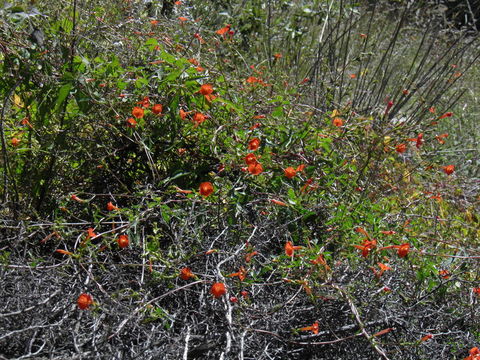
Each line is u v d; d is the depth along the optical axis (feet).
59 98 8.05
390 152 10.69
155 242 7.41
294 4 17.81
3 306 6.77
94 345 6.33
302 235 8.50
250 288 7.79
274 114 8.96
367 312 7.72
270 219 8.45
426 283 8.53
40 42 8.24
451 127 16.56
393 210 10.29
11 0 8.91
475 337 8.22
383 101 15.58
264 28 16.17
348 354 7.64
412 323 7.86
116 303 6.73
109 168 9.12
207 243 8.11
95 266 7.75
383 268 7.59
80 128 8.96
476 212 12.17
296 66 15.66
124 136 9.04
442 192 11.75
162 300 7.75
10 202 8.23
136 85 8.69
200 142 8.92
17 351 6.57
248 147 8.52
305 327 7.35
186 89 8.60
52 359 6.06
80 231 8.07
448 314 8.10
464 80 20.75
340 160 9.78
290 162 9.13
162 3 14.30
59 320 6.89
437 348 8.03
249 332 7.13
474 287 8.62
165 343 6.93
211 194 8.18
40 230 8.09
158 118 8.88
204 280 7.20
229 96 9.66
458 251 9.72
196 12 14.97
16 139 8.28
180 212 7.95
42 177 8.64
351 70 17.66
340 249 8.27
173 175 8.75
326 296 7.32
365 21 19.69
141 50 9.68
